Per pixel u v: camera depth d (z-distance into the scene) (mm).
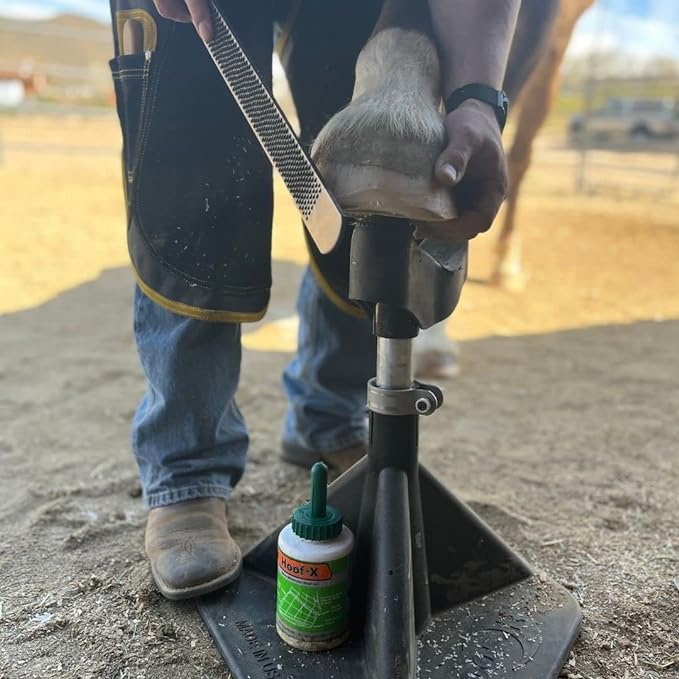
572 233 3910
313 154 521
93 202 4168
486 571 743
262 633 686
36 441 1206
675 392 1546
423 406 630
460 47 547
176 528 799
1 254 2855
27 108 10156
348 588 658
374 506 648
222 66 587
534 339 1995
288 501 1003
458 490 1050
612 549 892
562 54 1963
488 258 3195
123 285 2471
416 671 610
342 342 994
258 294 762
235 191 731
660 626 742
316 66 820
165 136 716
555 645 677
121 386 1500
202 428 821
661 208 5070
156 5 645
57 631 716
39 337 1849
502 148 526
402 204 489
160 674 660
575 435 1289
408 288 584
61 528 919
